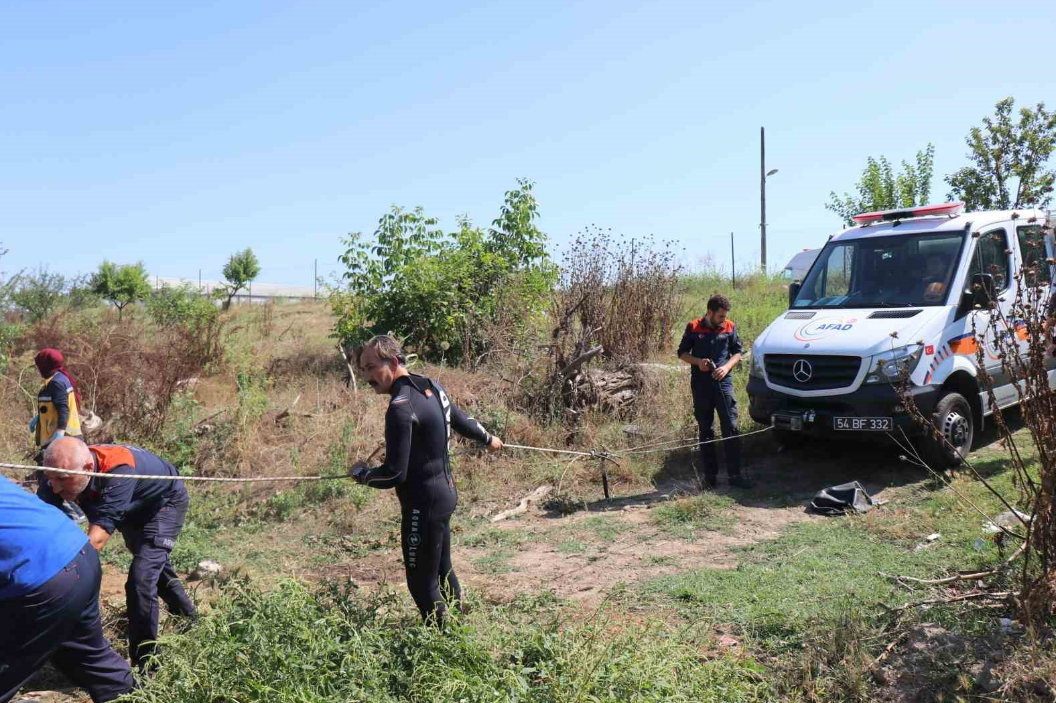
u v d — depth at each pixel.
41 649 3.21
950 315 7.31
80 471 3.67
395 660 3.67
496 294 12.45
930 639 4.05
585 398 9.48
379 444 8.58
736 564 5.56
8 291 14.34
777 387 7.55
